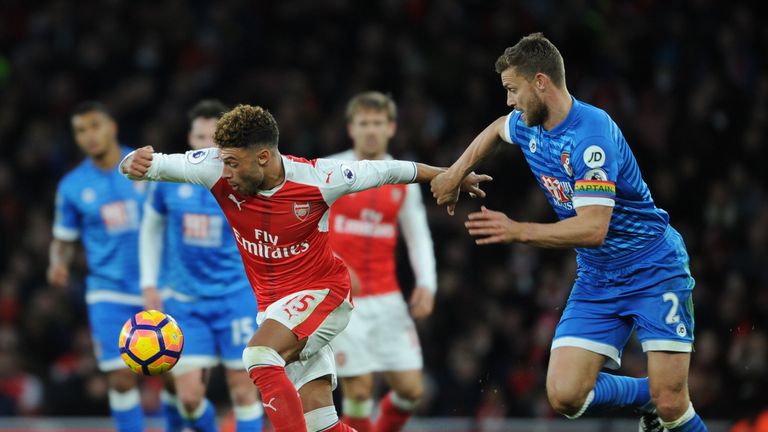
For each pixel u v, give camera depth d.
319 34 55.50
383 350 28.47
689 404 21.31
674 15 53.47
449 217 46.50
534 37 20.41
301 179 20.17
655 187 46.88
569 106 20.33
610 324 21.36
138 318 21.42
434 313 43.25
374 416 39.31
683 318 21.06
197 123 27.02
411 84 51.31
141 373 21.20
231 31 55.53
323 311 20.75
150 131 50.19
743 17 53.34
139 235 30.25
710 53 52.75
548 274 43.28
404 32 54.38
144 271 27.67
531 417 39.81
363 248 28.38
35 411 40.81
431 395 40.78
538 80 20.17
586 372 21.22
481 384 40.75
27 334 43.47
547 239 19.52
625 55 52.09
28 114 53.75
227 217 20.62
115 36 55.12
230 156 19.41
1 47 56.53
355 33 55.78
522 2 54.19
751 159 47.75
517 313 43.12
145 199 30.59
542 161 20.98
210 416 27.66
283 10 56.09
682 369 20.97
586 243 19.67
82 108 30.34
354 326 27.98
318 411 21.34
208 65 54.34
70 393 41.03
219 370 39.50
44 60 55.09
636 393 22.02
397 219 29.22
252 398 27.28
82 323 45.09
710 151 48.12
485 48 53.25
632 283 21.12
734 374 37.81
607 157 19.89
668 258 21.09
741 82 51.94
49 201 50.41
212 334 27.39
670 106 50.38
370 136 28.02
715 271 43.81
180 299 27.39
